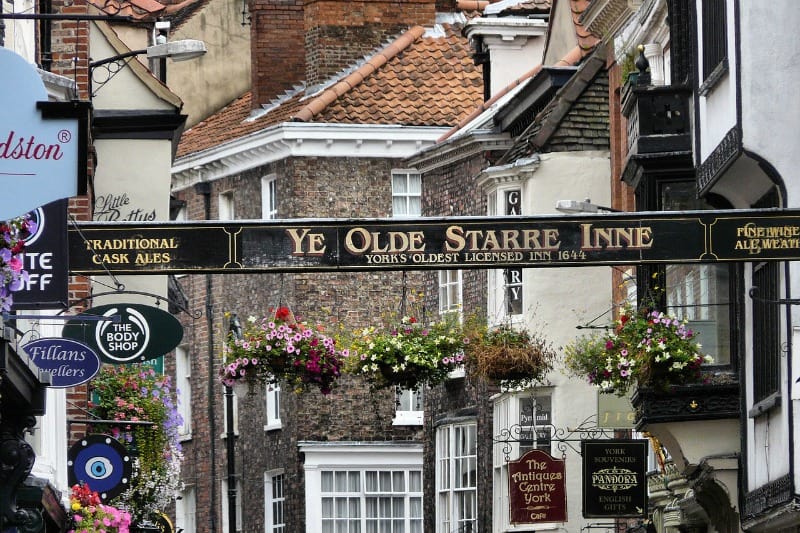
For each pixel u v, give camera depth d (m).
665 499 82.44
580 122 99.81
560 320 99.00
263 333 71.81
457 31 131.12
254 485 128.75
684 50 67.62
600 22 91.44
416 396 125.12
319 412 124.44
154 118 76.12
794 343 49.88
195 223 51.41
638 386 64.81
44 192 38.09
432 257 51.50
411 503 124.31
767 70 55.84
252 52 133.25
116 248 51.28
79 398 69.25
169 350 61.34
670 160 65.56
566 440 83.38
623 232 51.66
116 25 100.06
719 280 64.81
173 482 74.75
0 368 42.44
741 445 62.78
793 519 57.03
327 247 51.53
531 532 100.25
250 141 126.75
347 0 130.50
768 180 57.94
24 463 45.84
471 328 80.25
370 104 125.62
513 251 51.62
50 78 58.44
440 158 112.81
